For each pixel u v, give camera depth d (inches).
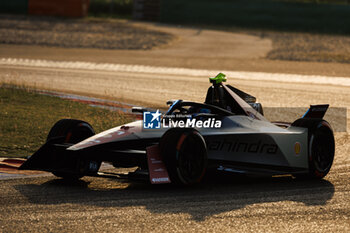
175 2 7628.0
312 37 6053.2
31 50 4365.2
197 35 6023.6
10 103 2081.7
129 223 728.3
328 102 2358.5
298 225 732.7
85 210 791.1
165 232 692.1
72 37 5398.6
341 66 3791.8
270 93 2591.0
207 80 3041.3
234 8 7431.1
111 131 1013.2
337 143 1497.3
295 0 7869.1
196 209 800.9
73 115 1865.2
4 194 890.7
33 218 749.9
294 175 1093.8
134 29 6437.0
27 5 7445.9
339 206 836.0
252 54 4544.8
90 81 2903.5
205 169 941.8
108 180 1021.8
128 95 2460.6
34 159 984.9
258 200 864.3
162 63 3865.7
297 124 1101.7
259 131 1020.5
